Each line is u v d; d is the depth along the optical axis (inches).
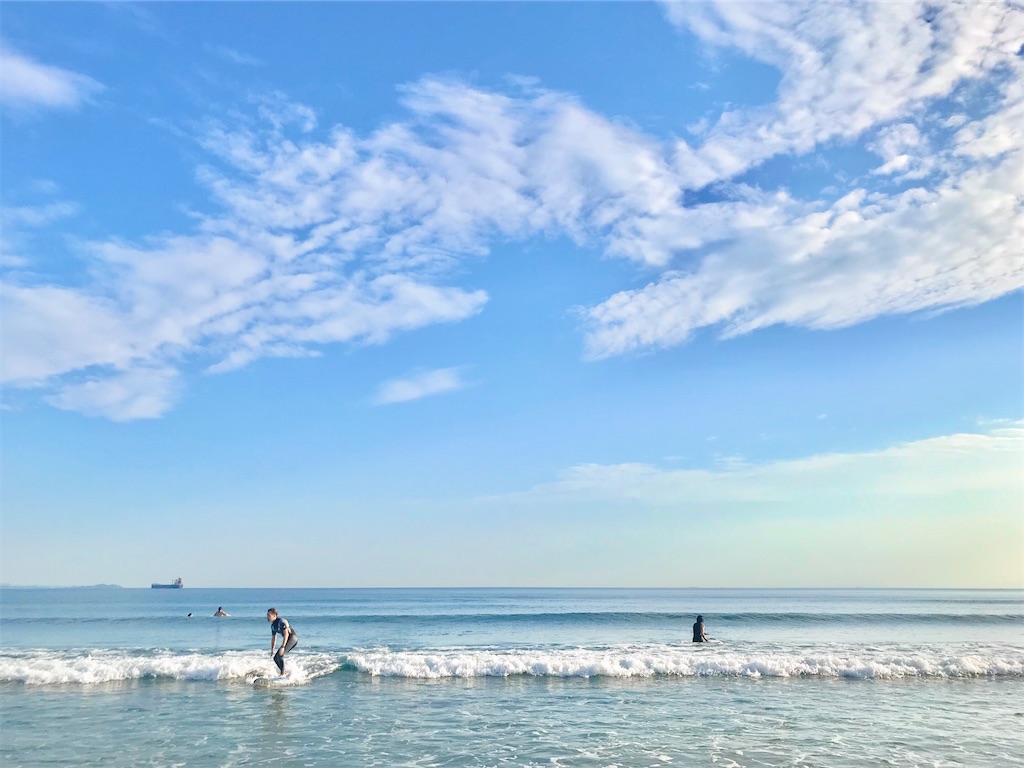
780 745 487.5
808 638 1350.9
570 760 451.5
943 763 444.8
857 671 787.4
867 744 490.3
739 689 705.6
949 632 1539.1
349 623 1782.7
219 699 651.5
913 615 2033.7
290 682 737.6
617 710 605.3
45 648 1093.8
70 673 745.0
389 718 573.9
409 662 801.6
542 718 574.2
